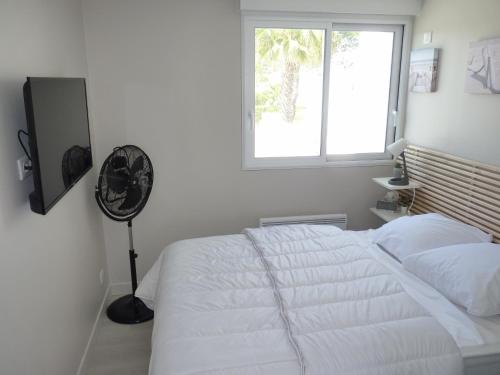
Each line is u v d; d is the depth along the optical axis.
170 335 1.63
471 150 2.59
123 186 2.62
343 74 3.24
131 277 3.00
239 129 3.13
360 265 2.18
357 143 3.41
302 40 3.09
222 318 1.73
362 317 1.74
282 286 1.97
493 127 2.40
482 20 2.44
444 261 2.02
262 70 3.09
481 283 1.81
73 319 2.15
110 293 3.20
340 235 2.58
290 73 3.14
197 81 2.99
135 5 2.79
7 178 1.41
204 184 3.18
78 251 2.33
